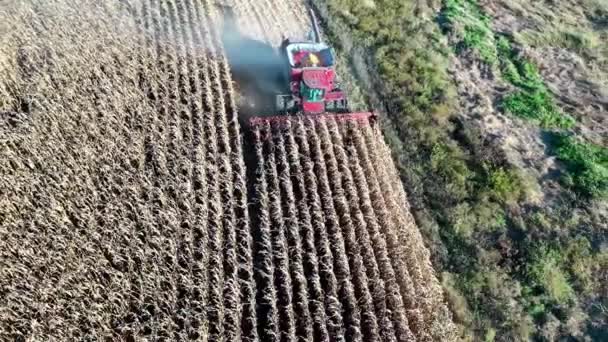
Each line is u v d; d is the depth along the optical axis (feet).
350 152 51.93
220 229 42.32
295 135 51.78
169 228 40.01
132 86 50.14
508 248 48.08
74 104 43.50
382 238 45.37
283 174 48.06
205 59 57.31
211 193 44.32
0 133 36.94
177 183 43.52
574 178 55.11
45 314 30.96
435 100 61.82
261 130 51.72
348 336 38.68
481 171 54.54
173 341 34.30
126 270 36.27
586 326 43.65
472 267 46.39
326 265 42.11
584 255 48.14
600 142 59.77
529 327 42.88
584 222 51.03
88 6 56.95
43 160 37.76
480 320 43.01
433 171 54.03
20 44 45.80
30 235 33.32
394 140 56.24
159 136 46.55
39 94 41.88
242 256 41.11
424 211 49.98
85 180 39.04
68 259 33.99
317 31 60.44
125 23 57.82
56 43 48.21
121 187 40.42
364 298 40.86
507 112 62.08
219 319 36.70
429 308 41.70
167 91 51.57
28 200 34.88
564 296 45.39
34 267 32.32
